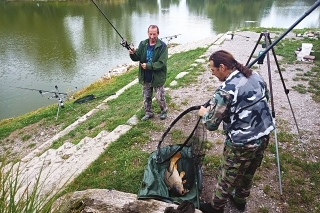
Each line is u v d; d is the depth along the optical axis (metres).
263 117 2.37
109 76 16.12
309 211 3.28
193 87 7.64
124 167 4.18
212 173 3.95
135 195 3.17
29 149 7.36
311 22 30.22
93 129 6.75
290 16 34.78
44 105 15.37
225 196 2.75
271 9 40.91
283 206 3.35
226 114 2.34
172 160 3.39
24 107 15.16
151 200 3.04
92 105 9.52
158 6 50.50
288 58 9.64
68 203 2.45
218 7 47.12
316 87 7.06
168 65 11.85
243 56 10.38
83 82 18.47
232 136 2.43
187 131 3.62
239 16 37.34
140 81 5.28
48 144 6.80
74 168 4.26
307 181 3.76
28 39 28.34
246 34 14.27
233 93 2.26
